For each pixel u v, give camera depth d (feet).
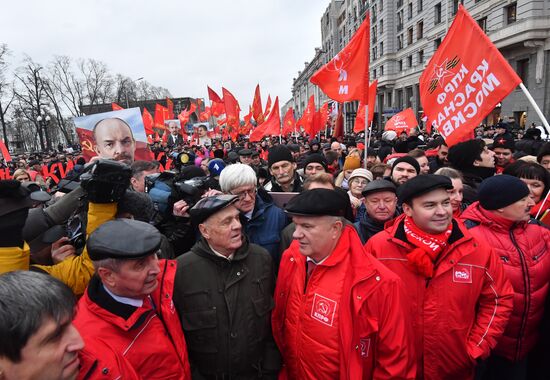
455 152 12.96
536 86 72.23
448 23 104.17
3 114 107.04
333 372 6.27
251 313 7.07
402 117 40.29
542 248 8.09
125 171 6.19
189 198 8.98
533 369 8.68
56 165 32.42
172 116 53.62
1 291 3.61
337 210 6.30
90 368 4.80
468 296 7.14
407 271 7.45
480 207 8.73
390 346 6.28
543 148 13.28
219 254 7.04
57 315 3.72
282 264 7.50
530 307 7.90
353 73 16.84
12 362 3.52
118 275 5.21
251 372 7.11
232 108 39.19
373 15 166.61
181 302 6.97
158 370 5.63
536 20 68.95
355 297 6.28
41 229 6.40
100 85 145.79
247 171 9.57
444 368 7.25
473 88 11.66
